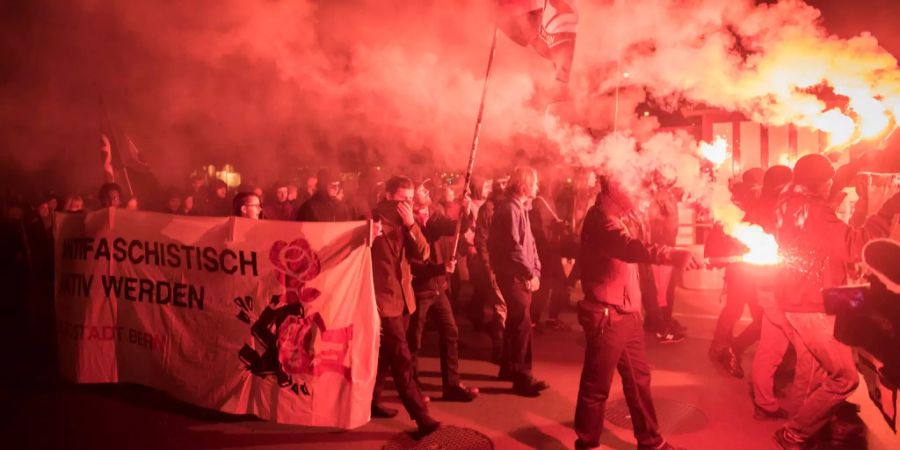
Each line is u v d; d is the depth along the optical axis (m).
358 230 4.27
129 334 4.88
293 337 4.37
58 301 5.17
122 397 5.33
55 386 5.62
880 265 2.19
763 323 4.67
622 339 3.85
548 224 7.49
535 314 7.52
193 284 4.65
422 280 5.09
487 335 7.55
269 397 4.41
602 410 3.95
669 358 6.28
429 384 5.71
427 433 4.48
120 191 6.61
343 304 4.29
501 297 6.32
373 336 4.24
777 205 3.99
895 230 3.42
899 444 3.56
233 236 4.54
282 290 4.41
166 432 4.62
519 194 5.41
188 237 4.67
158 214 4.79
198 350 4.62
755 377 4.70
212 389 4.56
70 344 5.05
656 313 6.95
